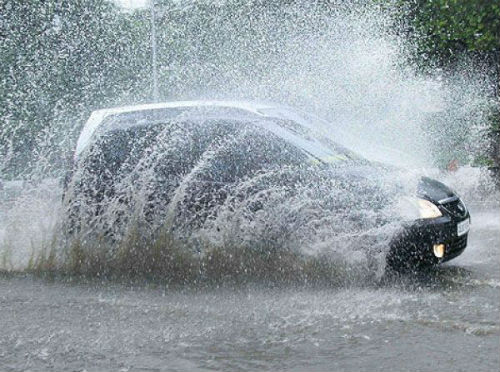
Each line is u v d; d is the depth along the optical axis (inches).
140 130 765.3
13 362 449.7
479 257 742.5
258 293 612.1
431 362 435.2
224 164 700.7
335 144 734.5
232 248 677.9
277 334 496.7
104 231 733.9
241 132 715.4
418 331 495.5
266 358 450.3
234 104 766.5
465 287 616.4
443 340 475.2
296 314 544.1
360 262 632.4
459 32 1535.4
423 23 1620.3
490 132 1609.3
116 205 734.5
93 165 761.6
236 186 683.4
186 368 435.2
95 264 718.5
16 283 660.1
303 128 741.9
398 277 645.9
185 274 689.0
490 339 474.0
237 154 700.0
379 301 576.1
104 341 487.5
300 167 668.7
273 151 691.4
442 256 641.0
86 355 460.4
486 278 647.8
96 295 616.4
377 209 626.5
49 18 1990.7
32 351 469.4
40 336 500.4
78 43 2042.3
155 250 706.8
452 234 642.8
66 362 448.1
